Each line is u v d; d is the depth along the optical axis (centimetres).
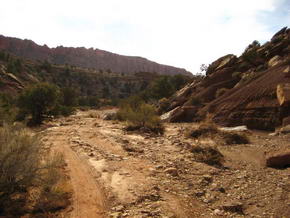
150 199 667
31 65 12519
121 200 656
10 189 600
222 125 2405
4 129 651
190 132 1847
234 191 754
